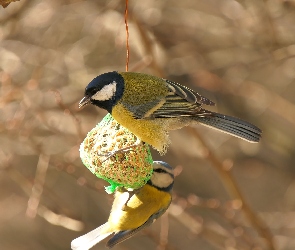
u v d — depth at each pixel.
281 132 16.88
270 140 16.77
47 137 13.83
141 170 8.78
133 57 15.16
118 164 8.71
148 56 12.81
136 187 9.12
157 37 14.64
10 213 17.67
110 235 9.35
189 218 13.49
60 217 12.51
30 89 13.45
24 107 13.05
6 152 14.05
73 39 15.13
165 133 8.90
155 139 8.80
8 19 13.72
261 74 17.47
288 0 13.74
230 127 8.89
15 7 13.74
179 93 8.91
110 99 8.68
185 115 8.84
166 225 13.05
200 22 14.80
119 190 9.35
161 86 8.87
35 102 13.41
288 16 14.14
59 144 13.88
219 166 13.05
